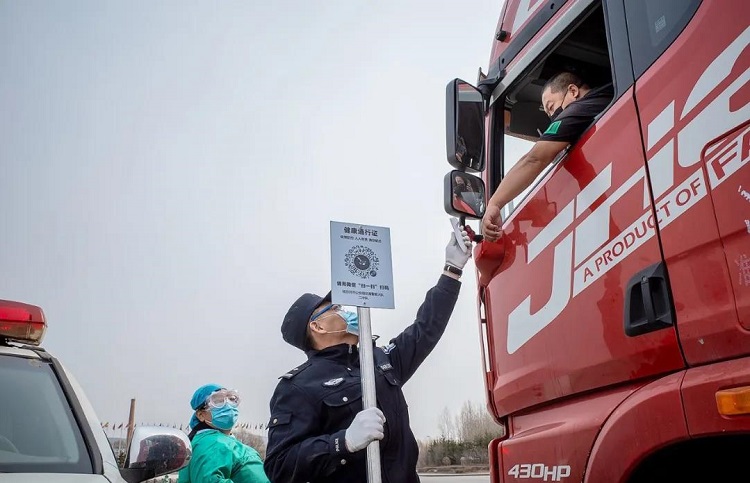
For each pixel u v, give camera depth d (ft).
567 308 7.86
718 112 6.11
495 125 10.73
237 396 16.01
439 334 10.17
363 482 8.65
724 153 5.97
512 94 10.72
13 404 7.98
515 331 8.95
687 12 6.79
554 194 8.39
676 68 6.75
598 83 10.07
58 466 7.47
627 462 6.48
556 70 10.16
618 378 6.99
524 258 8.89
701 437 5.79
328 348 9.70
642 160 6.97
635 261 6.86
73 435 7.98
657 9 7.23
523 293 8.83
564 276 7.97
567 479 7.44
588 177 7.77
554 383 8.00
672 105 6.70
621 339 6.93
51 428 7.93
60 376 8.82
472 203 9.55
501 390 9.21
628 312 6.82
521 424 8.89
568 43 9.54
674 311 6.31
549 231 8.39
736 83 5.98
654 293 6.56
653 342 6.50
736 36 6.08
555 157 8.61
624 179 7.18
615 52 7.80
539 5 9.94
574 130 8.13
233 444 14.52
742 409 5.30
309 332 9.99
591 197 7.66
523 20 10.37
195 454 13.97
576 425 7.41
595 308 7.36
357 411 8.95
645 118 7.03
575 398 7.75
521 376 8.70
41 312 9.14
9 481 6.82
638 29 7.48
